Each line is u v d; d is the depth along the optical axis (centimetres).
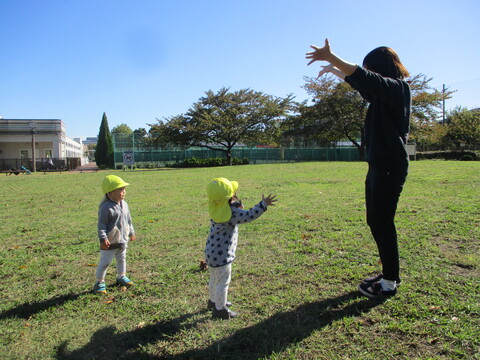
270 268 411
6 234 644
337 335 268
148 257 474
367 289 323
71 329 300
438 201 761
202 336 279
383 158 302
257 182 1360
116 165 3950
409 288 333
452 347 246
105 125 4412
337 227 578
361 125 3669
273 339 268
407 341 256
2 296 372
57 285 396
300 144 4394
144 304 339
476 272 366
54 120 4109
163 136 3897
